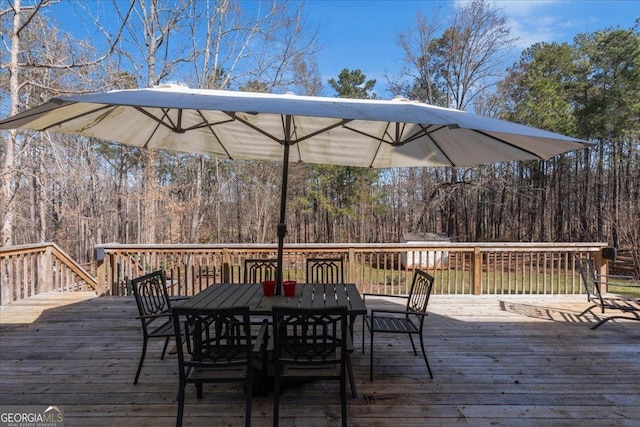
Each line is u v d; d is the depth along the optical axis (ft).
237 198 48.47
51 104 6.15
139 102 5.42
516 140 8.41
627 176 45.65
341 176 52.60
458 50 49.03
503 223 59.41
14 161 27.73
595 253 18.70
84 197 42.32
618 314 15.60
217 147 13.56
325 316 6.90
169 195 42.68
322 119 10.32
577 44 49.62
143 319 9.37
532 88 43.37
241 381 6.91
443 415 7.87
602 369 10.23
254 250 18.22
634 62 42.14
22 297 18.34
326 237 59.67
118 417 7.73
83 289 21.61
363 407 8.17
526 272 33.35
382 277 32.65
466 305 17.02
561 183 55.06
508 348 11.76
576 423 7.63
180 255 18.43
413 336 12.91
